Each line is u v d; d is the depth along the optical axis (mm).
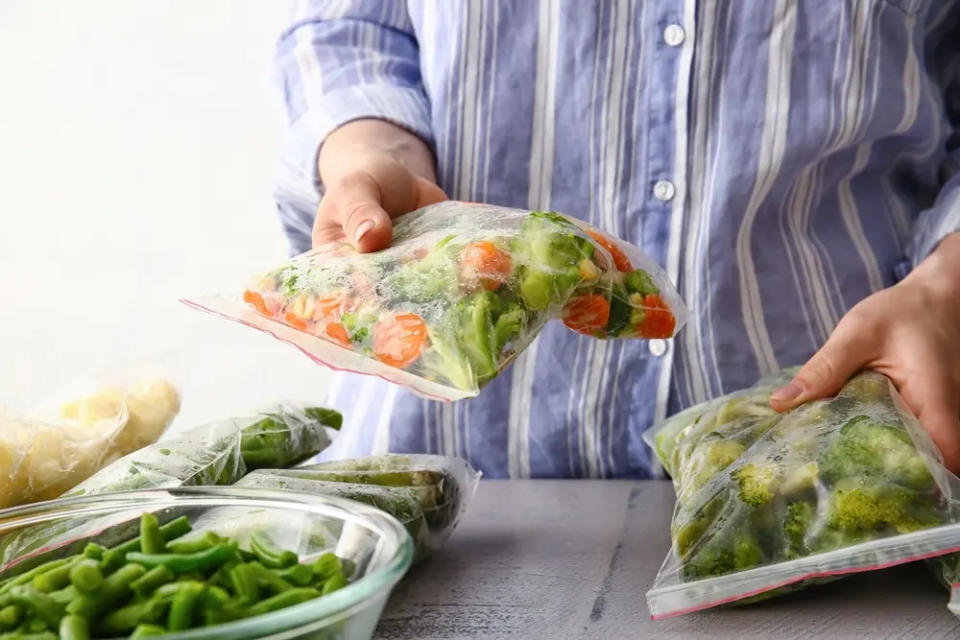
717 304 916
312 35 1024
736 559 579
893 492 574
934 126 949
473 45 928
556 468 957
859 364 683
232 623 387
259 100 1852
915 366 668
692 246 920
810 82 896
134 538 523
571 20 907
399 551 449
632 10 899
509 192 948
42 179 1894
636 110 913
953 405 665
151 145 1880
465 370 599
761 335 923
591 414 940
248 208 1894
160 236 1911
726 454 661
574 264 649
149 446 692
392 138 923
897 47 914
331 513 518
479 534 755
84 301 1926
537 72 924
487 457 962
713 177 907
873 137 924
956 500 574
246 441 725
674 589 578
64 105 1868
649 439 865
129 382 784
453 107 941
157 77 1856
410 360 612
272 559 476
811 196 938
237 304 698
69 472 687
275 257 1912
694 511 610
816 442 616
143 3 1832
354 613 419
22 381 1910
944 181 1001
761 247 923
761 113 897
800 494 588
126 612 427
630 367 933
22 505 608
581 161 932
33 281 1918
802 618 566
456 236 666
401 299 632
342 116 928
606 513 799
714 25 890
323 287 660
